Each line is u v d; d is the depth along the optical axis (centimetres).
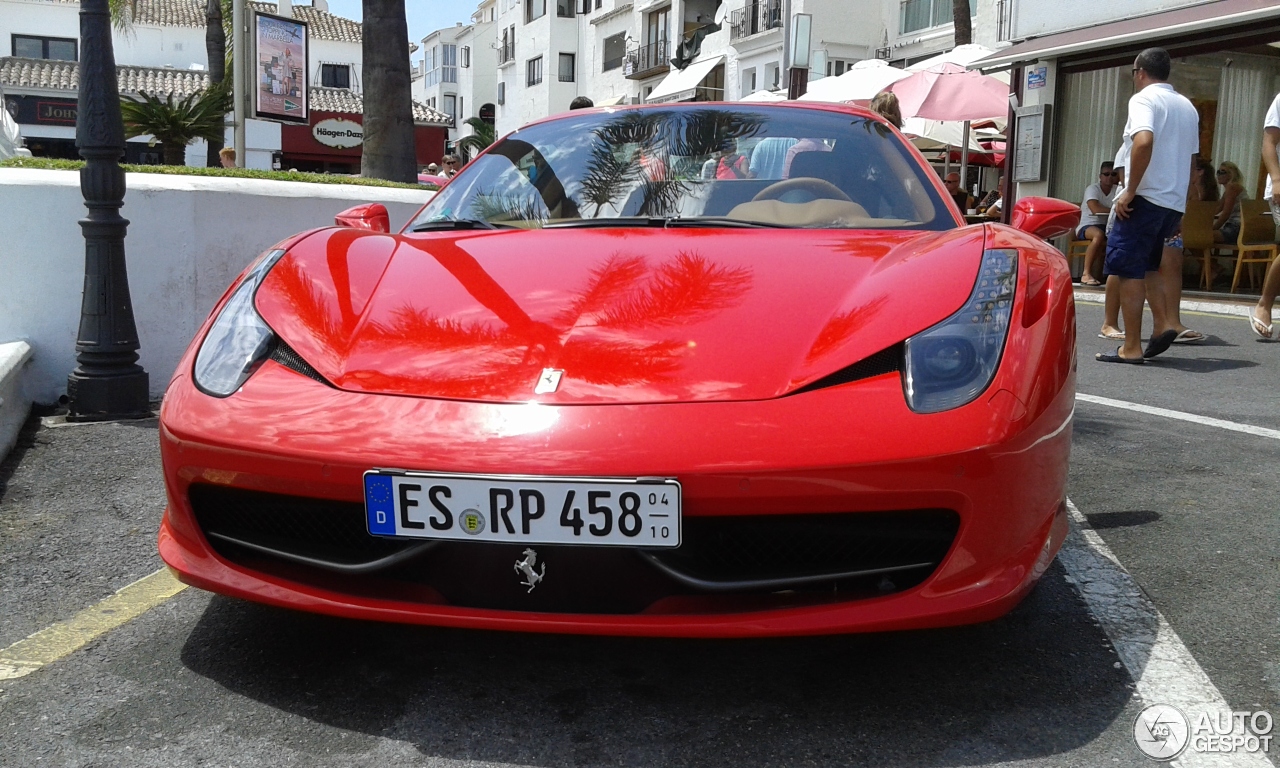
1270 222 957
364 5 758
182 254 454
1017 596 168
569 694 182
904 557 171
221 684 187
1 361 372
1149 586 230
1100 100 1209
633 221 252
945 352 174
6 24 3606
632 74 3762
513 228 256
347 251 232
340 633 209
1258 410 422
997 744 163
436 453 164
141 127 1226
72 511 298
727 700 179
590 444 162
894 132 296
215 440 177
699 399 168
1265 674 187
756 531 167
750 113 304
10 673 192
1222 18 940
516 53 4803
